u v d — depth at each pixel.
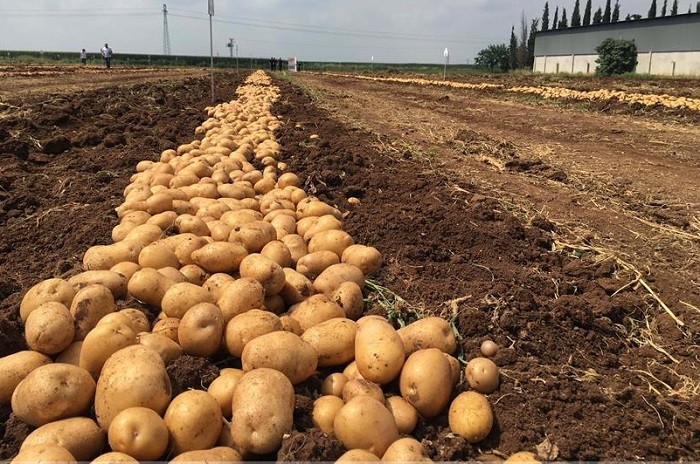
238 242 4.34
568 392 3.17
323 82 37.25
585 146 11.28
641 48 44.88
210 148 7.68
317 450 2.47
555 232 5.98
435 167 8.77
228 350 3.20
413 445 2.46
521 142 11.66
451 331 3.38
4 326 3.07
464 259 5.01
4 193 6.32
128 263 3.87
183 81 25.75
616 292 4.65
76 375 2.68
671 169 9.21
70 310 3.21
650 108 16.86
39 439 2.42
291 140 10.09
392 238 5.32
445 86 31.31
